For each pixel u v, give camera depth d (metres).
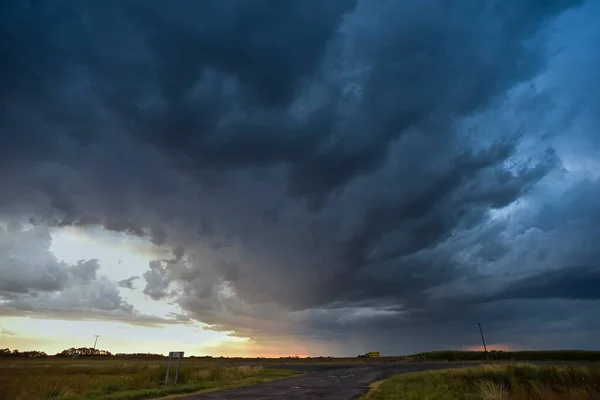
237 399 15.40
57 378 23.64
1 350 130.75
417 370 37.38
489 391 15.14
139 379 23.30
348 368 46.69
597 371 16.52
